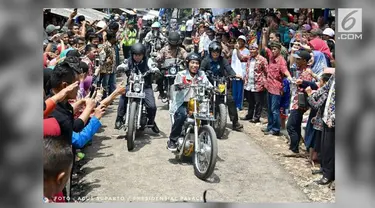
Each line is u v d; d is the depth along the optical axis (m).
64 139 1.87
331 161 4.32
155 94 9.42
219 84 5.90
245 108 8.25
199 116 4.49
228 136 6.33
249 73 7.01
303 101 5.06
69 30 6.97
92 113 3.29
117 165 4.92
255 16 10.88
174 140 4.95
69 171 1.80
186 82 4.79
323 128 4.34
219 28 10.09
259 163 5.15
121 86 3.35
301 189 4.33
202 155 4.55
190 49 11.43
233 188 4.34
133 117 5.31
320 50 5.71
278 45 6.13
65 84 2.89
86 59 5.90
